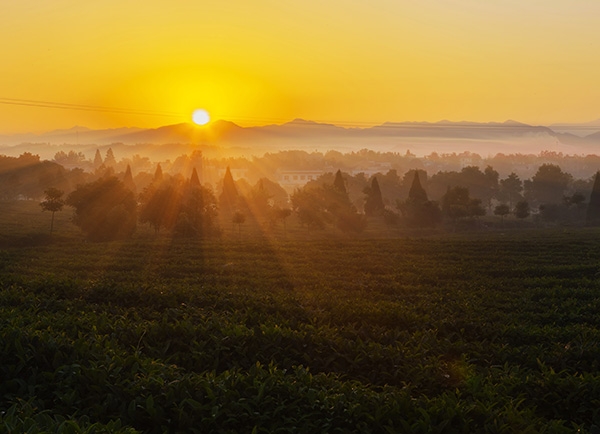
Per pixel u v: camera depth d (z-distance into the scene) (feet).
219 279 116.98
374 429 31.99
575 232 290.97
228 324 52.11
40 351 38.73
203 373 38.86
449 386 41.32
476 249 191.83
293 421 31.89
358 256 168.25
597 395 37.60
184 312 61.93
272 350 47.24
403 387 37.81
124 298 76.38
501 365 51.93
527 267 143.33
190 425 31.14
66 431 27.27
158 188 253.03
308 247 190.49
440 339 61.62
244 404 32.27
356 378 44.52
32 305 64.85
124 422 31.76
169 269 134.82
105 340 45.47
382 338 56.54
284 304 73.92
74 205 220.23
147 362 38.01
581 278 133.90
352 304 74.69
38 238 211.82
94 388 34.09
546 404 38.50
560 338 65.16
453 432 31.30
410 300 94.63
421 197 344.90
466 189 361.51
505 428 31.24
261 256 163.73
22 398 34.22
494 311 84.23
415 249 188.75
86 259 148.46
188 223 233.14
